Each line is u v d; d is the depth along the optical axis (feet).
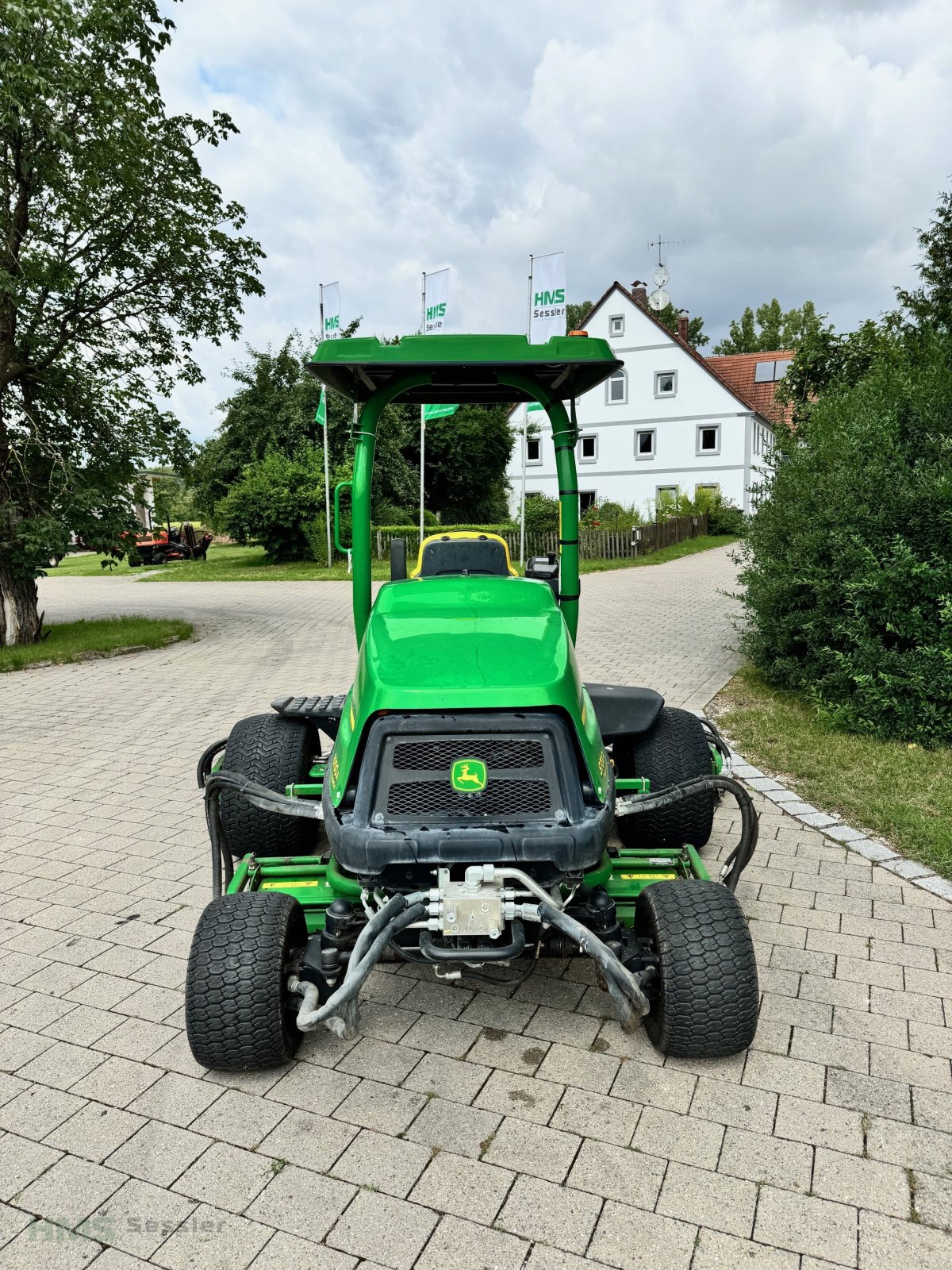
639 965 9.86
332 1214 8.26
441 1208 8.30
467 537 14.99
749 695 26.53
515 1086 9.96
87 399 42.50
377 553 86.79
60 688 32.55
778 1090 9.80
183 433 46.62
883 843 16.14
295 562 89.66
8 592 40.60
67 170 37.65
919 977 11.93
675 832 14.43
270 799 11.47
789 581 24.22
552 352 11.69
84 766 22.36
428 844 9.36
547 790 9.69
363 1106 9.68
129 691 31.63
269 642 41.50
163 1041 11.00
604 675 29.84
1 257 37.73
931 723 20.80
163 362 45.73
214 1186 8.63
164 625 46.03
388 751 9.71
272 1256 7.83
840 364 38.04
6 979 12.46
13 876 15.80
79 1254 7.88
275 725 14.62
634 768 14.56
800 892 14.37
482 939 10.08
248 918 9.93
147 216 40.50
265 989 9.59
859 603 21.79
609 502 120.88
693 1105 9.59
